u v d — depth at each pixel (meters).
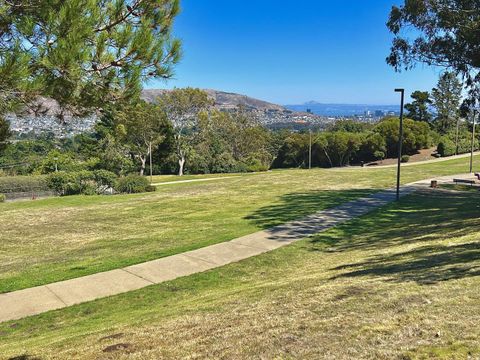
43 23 3.09
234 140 59.06
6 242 12.34
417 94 61.22
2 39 3.08
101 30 3.62
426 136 49.72
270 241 10.48
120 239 11.98
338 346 3.56
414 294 4.89
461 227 10.09
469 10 13.02
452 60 14.88
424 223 11.73
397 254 7.92
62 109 3.66
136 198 22.27
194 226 13.33
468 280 5.24
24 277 8.05
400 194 19.28
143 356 4.00
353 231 11.52
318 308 4.88
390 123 49.72
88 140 43.84
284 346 3.74
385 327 3.88
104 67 3.61
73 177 29.55
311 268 7.94
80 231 13.74
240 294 6.34
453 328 3.66
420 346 3.33
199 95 48.44
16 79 2.95
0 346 5.07
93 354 4.21
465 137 50.09
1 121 3.96
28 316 6.18
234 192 22.47
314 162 56.59
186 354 3.90
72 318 6.09
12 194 29.56
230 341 4.10
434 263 6.54
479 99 16.22
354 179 26.78
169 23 3.99
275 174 32.81
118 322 5.58
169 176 45.16
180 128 48.91
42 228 14.45
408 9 14.23
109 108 3.90
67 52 3.09
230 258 9.02
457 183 23.58
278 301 5.52
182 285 7.41
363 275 6.48
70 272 8.29
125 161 40.41
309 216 13.92
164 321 5.27
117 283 7.55
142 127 39.03
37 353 4.52
